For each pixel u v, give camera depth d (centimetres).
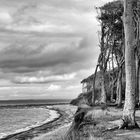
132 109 1733
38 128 4288
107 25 3828
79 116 2272
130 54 1742
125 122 1727
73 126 2177
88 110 2486
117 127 1728
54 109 11600
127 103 1747
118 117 2219
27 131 3944
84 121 2139
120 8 3522
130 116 1725
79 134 1783
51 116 7250
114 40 3938
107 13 3672
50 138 2622
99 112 2417
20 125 5078
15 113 9662
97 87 6212
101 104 3494
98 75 6581
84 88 8575
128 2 1759
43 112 9750
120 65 3656
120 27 3697
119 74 3675
